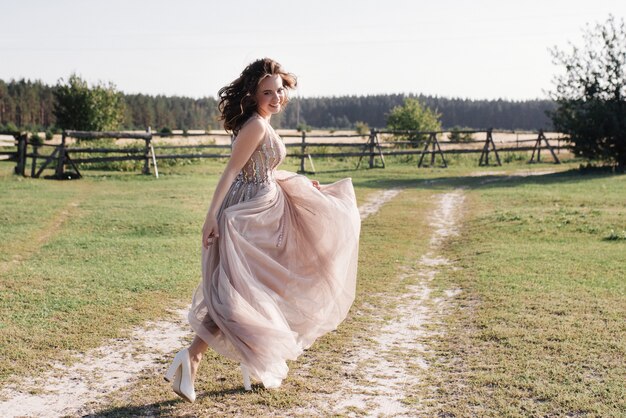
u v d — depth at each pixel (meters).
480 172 25.69
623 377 4.26
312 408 3.89
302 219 4.08
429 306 6.50
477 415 3.75
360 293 7.04
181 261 8.47
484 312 6.01
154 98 126.38
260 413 3.80
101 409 3.87
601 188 17.81
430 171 26.00
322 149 32.19
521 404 3.87
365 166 27.73
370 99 156.12
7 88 110.00
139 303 6.32
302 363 4.73
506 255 8.94
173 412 3.81
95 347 5.05
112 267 7.97
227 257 3.78
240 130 3.93
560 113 24.89
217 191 3.85
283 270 3.92
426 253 9.70
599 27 23.77
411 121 46.66
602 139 24.06
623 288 6.84
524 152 36.00
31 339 5.10
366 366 4.68
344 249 4.12
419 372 4.54
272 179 4.08
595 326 5.42
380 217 13.34
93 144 26.92
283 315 3.87
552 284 7.08
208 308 3.74
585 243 9.94
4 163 26.06
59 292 6.62
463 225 12.45
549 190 17.50
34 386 4.22
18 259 8.54
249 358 3.60
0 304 6.09
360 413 3.83
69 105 43.94
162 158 23.62
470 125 144.12
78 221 11.74
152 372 4.55
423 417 3.77
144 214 12.58
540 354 4.77
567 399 3.90
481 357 4.77
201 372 4.46
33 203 13.72
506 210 13.90
